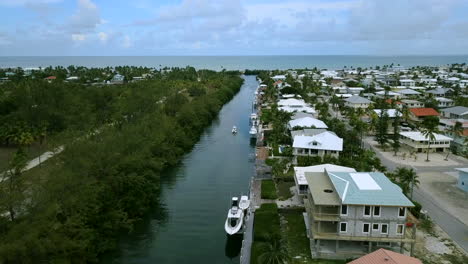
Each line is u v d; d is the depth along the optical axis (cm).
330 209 4856
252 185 7562
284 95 18362
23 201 4581
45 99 10300
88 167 5844
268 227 5459
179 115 11738
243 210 6194
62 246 4356
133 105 10688
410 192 6631
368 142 10825
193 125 11812
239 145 11050
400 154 9544
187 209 6675
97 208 5350
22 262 4000
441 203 6328
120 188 6194
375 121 11244
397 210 4597
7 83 16550
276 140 10581
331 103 17362
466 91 18950
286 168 8156
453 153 9650
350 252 4741
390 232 4653
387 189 4888
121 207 5991
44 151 9312
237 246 5469
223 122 14500
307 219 5634
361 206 4616
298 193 6525
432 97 16600
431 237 5188
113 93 13975
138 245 5481
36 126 9619
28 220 4428
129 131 7875
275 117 12525
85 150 6147
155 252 5288
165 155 8900
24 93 10288
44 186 4869
